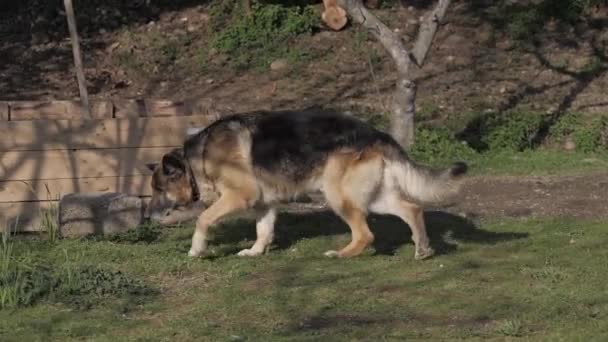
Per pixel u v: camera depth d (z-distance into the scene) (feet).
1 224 64.64
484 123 96.02
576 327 43.39
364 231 56.44
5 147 64.95
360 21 82.94
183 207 58.49
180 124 67.10
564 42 115.55
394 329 43.78
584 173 81.51
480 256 56.85
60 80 110.73
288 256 57.57
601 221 65.51
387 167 55.42
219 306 47.60
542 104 102.89
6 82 110.01
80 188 66.18
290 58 113.70
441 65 111.65
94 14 124.88
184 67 113.91
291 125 55.93
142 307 47.88
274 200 56.44
